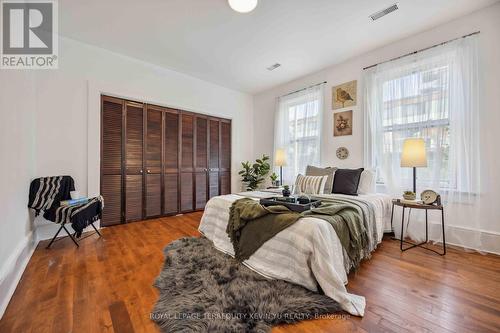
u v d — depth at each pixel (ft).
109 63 10.14
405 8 7.39
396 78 9.28
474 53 7.52
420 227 8.45
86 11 7.47
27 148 7.16
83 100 9.43
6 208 4.97
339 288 4.50
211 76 13.17
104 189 10.12
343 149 11.26
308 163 12.74
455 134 7.83
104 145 10.14
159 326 3.90
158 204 11.94
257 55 10.61
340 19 7.93
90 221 8.15
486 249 7.29
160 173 12.03
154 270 6.00
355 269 5.75
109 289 5.08
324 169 10.61
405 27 8.42
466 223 7.65
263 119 15.94
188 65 11.71
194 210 13.48
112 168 10.37
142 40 9.30
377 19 7.95
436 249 7.56
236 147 15.65
